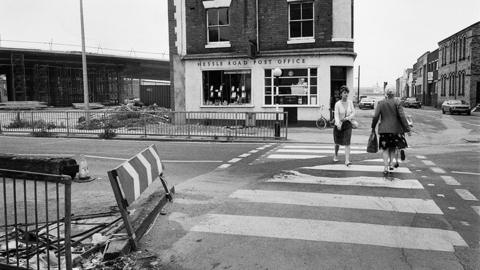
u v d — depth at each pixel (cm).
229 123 1806
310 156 1238
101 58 7362
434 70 6209
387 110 931
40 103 6025
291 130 2069
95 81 7638
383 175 939
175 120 1903
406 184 851
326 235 571
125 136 1956
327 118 2200
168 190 762
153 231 597
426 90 6744
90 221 639
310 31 2242
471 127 2353
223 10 2369
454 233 572
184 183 894
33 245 539
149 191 823
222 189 833
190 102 2431
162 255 515
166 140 1828
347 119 1056
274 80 2273
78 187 888
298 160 1166
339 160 1154
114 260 498
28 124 2242
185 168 1078
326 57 2180
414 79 8644
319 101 2211
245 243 547
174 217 657
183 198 768
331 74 2250
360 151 1334
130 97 10769
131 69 8581
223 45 2369
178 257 508
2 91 8781
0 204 757
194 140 1792
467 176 922
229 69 2352
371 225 608
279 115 1891
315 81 2220
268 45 2288
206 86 2417
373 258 495
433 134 1941
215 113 1823
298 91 2244
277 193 795
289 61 2234
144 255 515
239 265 483
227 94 2373
